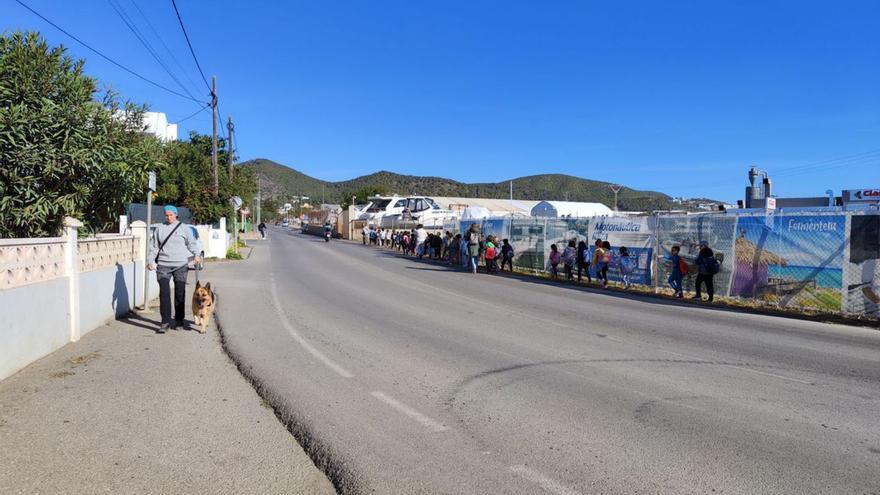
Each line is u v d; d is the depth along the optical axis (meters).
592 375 7.29
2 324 6.54
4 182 9.02
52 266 8.04
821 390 6.80
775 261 14.88
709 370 7.70
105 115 9.83
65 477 4.23
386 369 7.47
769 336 10.67
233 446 4.89
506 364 7.84
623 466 4.50
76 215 9.68
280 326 10.51
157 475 4.31
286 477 4.34
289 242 54.03
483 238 28.47
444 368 7.57
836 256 13.58
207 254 28.92
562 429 5.30
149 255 9.76
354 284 18.42
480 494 4.03
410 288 17.69
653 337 10.20
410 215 52.47
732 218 16.06
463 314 12.52
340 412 5.71
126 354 8.00
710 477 4.32
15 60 9.02
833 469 4.49
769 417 5.73
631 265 19.67
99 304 9.81
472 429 5.29
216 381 6.84
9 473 4.27
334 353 8.37
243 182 37.16
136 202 18.09
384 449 4.79
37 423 5.28
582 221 22.28
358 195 106.25
